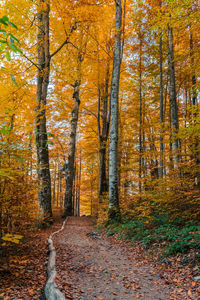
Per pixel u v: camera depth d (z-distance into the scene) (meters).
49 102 13.32
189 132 5.92
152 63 12.87
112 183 8.72
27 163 3.85
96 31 12.24
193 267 3.94
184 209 6.27
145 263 4.74
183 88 13.97
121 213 8.62
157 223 6.62
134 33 12.16
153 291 3.44
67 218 13.94
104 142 13.84
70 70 11.62
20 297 2.72
